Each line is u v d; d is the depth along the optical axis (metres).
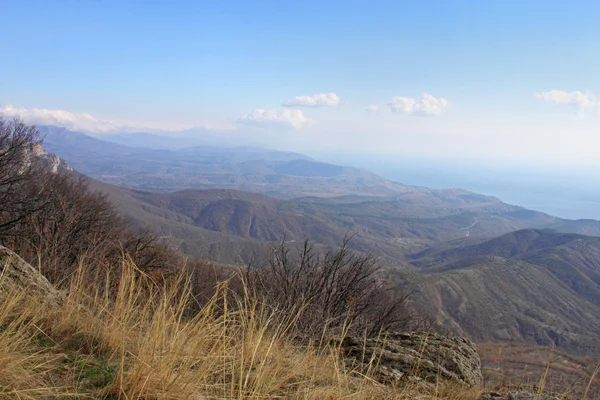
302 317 5.05
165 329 2.57
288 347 3.33
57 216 11.00
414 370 4.00
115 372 2.32
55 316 2.84
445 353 4.57
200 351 2.57
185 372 2.24
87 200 21.83
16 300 2.59
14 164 16.53
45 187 17.70
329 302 5.90
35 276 3.33
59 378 2.15
